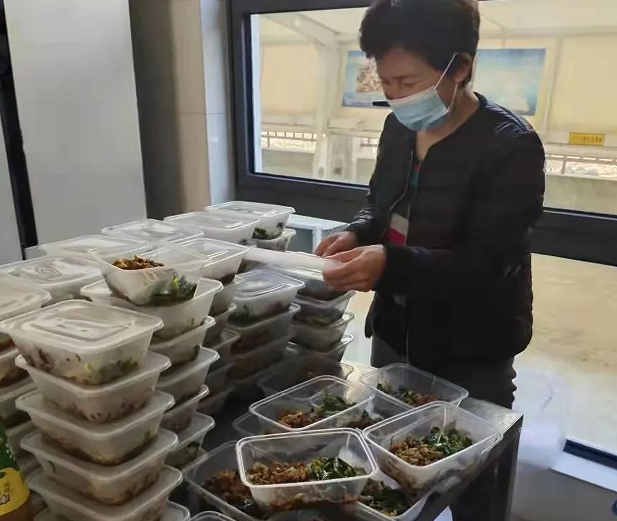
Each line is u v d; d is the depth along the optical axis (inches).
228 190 90.6
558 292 80.5
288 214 57.9
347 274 44.7
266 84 87.2
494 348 53.2
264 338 51.5
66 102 73.7
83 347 31.9
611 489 66.4
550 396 74.0
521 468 70.0
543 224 66.2
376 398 48.5
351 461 40.1
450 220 50.5
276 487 35.8
